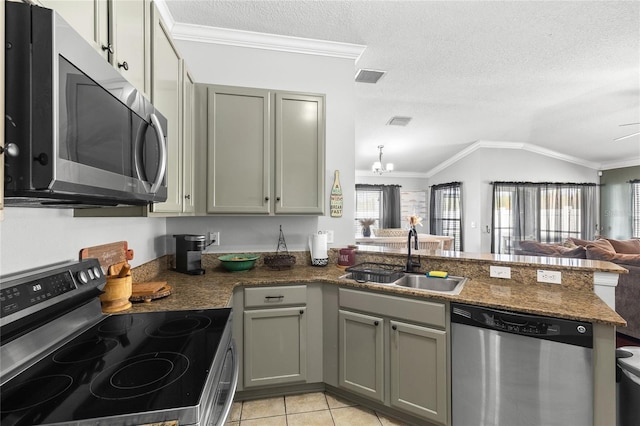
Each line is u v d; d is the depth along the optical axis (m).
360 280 2.08
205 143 2.19
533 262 1.99
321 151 2.36
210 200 2.19
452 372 1.70
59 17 0.65
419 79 3.39
